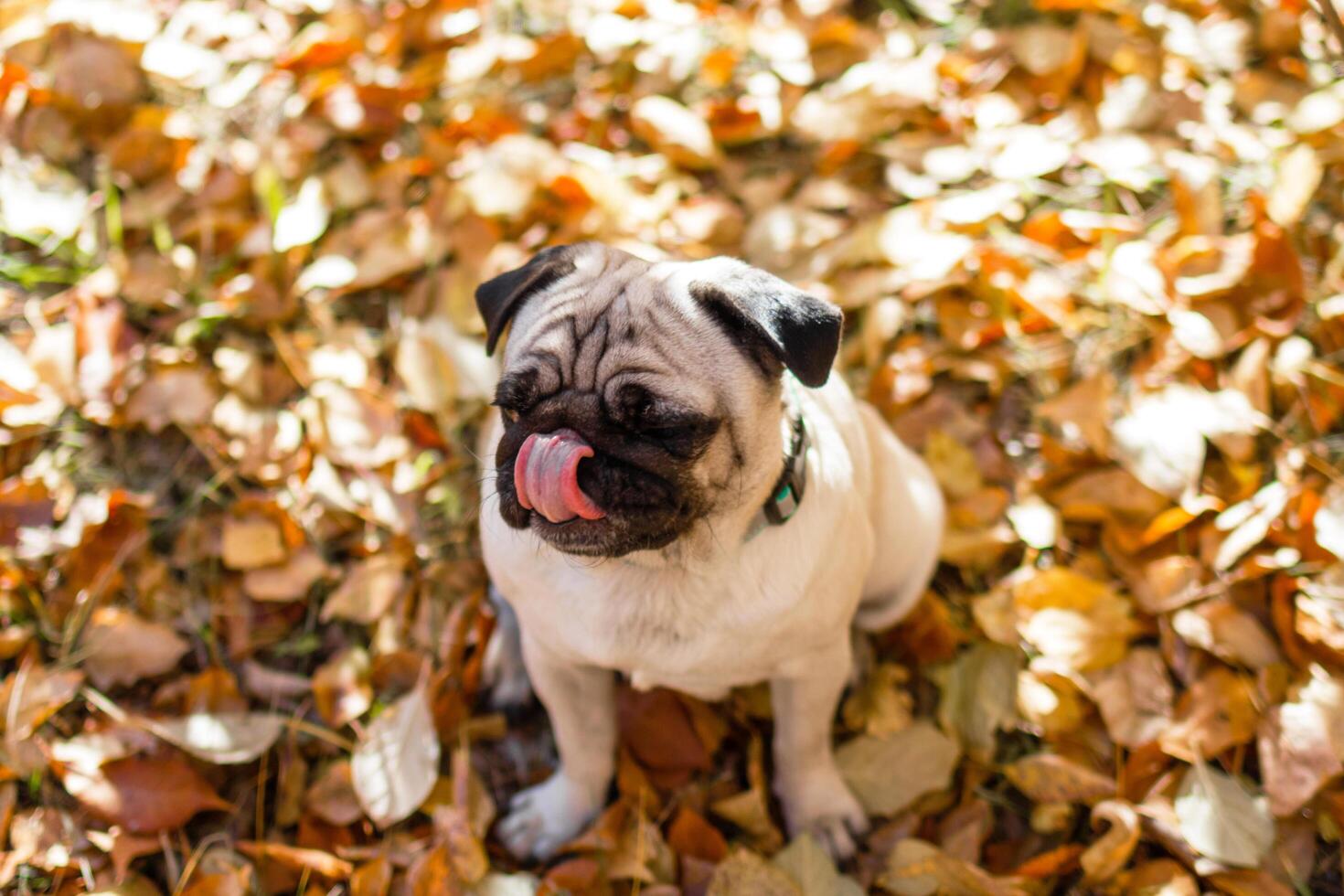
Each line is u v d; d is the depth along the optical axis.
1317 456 0.88
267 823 0.80
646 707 0.83
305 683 0.85
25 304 0.97
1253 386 0.91
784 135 1.12
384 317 1.01
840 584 0.70
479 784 0.81
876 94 1.09
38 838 0.76
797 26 1.16
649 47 1.14
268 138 1.08
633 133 1.11
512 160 1.04
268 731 0.81
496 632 0.87
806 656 0.73
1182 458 0.88
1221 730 0.80
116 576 0.86
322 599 0.89
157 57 1.10
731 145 1.11
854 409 0.78
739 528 0.66
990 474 0.93
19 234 1.00
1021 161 1.05
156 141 1.04
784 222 1.04
